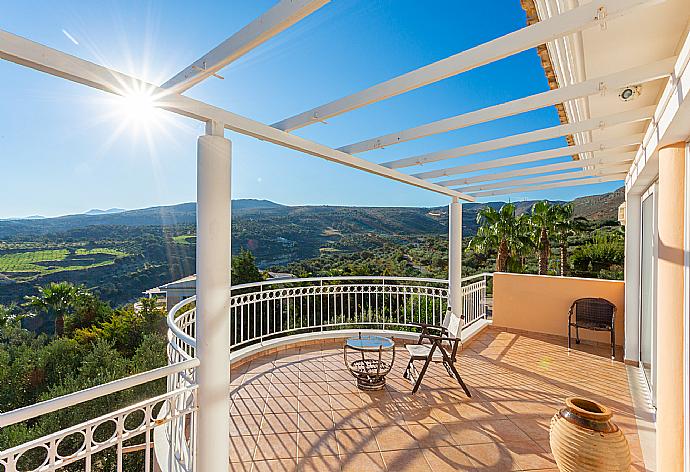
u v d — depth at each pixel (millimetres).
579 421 2400
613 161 3938
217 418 2338
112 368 12469
